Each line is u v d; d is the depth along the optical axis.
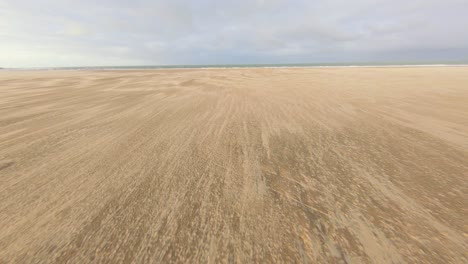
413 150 3.70
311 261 1.71
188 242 1.90
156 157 3.63
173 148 4.01
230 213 2.24
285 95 9.52
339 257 1.74
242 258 1.75
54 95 10.25
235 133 4.78
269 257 1.75
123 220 2.17
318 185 2.73
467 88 10.16
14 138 4.61
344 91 10.23
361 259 1.71
